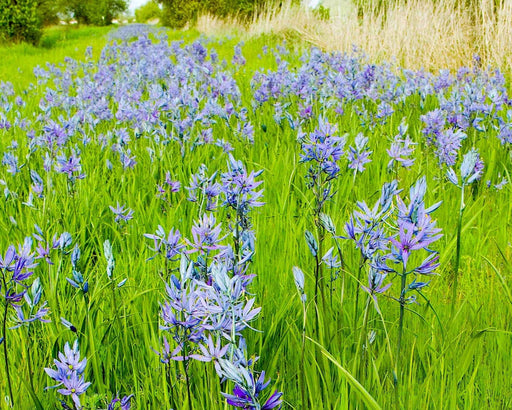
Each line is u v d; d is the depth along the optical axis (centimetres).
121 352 234
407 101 705
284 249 292
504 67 898
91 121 542
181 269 150
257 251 288
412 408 187
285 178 402
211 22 2741
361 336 183
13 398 194
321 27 1585
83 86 677
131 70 936
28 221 343
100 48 2078
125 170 428
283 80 664
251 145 490
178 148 493
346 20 1264
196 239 184
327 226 191
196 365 203
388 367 212
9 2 2270
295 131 509
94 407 188
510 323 237
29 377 200
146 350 230
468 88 520
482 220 351
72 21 6153
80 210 368
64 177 420
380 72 769
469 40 1016
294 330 232
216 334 143
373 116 563
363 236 172
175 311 173
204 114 493
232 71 1003
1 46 2247
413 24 1076
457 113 511
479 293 269
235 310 137
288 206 371
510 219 352
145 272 287
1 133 586
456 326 226
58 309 255
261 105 637
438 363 206
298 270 164
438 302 254
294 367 220
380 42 1120
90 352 217
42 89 1046
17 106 811
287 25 1755
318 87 655
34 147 435
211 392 167
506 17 917
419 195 146
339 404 187
